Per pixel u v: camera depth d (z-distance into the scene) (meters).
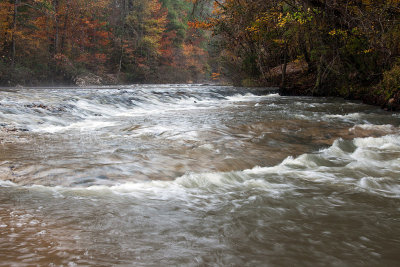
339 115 11.05
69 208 3.20
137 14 52.66
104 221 2.93
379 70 16.03
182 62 59.34
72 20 39.47
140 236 2.67
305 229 2.93
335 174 4.83
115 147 5.76
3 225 2.72
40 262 2.14
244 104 15.01
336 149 6.43
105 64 48.25
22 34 33.12
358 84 17.25
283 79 21.47
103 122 9.02
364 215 3.30
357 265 2.34
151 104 14.02
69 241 2.50
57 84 35.38
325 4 15.16
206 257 2.37
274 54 25.38
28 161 4.70
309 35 18.05
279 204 3.55
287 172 4.87
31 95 12.98
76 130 7.57
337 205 3.57
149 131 7.49
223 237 2.72
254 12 19.72
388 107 12.98
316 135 7.73
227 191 3.94
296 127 8.66
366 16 14.12
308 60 21.59
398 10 13.70
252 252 2.48
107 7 47.12
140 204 3.41
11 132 6.91
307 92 20.33
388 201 3.75
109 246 2.46
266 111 12.04
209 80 62.66
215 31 24.27
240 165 5.12
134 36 51.41
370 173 4.93
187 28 61.84
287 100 17.05
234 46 25.84
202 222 3.01
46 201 3.37
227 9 22.55
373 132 8.12
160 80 52.28
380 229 2.98
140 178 4.28
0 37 31.25
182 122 9.06
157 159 5.09
